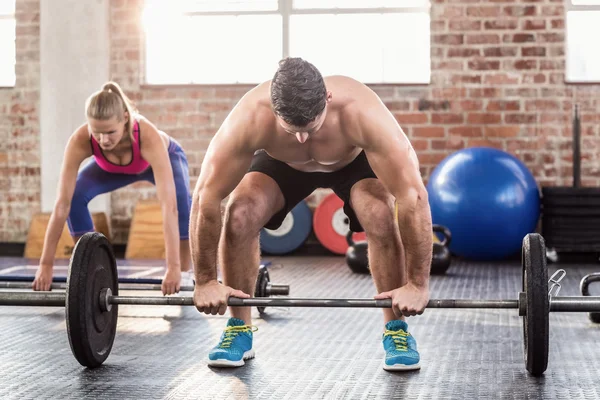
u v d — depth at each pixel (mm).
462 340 3441
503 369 2896
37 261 6227
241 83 7656
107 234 7477
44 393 2584
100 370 2896
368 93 2512
